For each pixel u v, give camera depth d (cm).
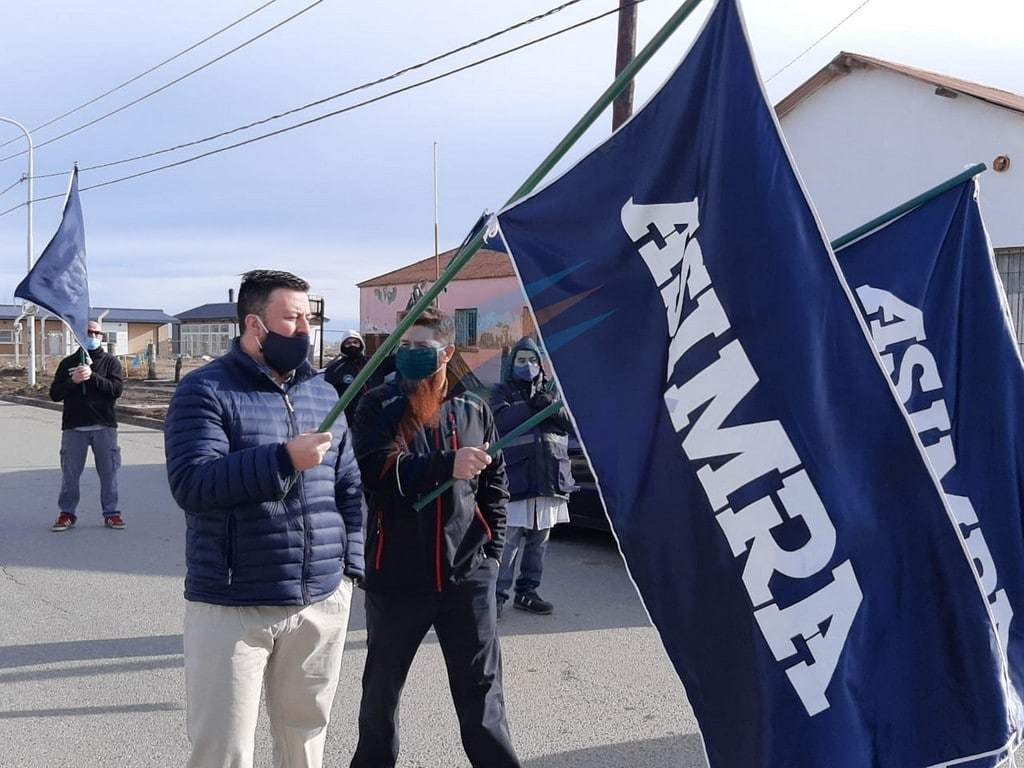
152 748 425
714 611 233
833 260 232
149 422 1944
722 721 231
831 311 232
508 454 607
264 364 301
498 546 344
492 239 312
